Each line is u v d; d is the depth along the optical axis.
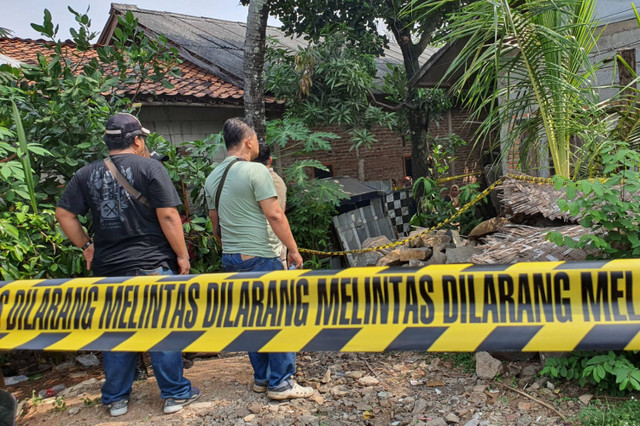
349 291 2.42
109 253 3.29
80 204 3.36
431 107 10.59
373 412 3.31
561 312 2.22
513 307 2.26
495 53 4.31
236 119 3.57
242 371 4.10
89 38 5.84
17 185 4.38
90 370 4.63
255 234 3.39
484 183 8.98
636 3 6.95
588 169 4.92
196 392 3.61
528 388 3.40
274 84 9.04
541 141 5.69
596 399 3.18
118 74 6.58
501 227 5.30
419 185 10.02
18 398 4.07
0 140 4.62
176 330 2.56
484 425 3.04
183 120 9.45
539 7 4.39
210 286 2.58
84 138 5.20
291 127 7.58
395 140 14.16
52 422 3.45
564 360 3.37
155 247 3.33
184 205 5.77
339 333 2.38
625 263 2.20
